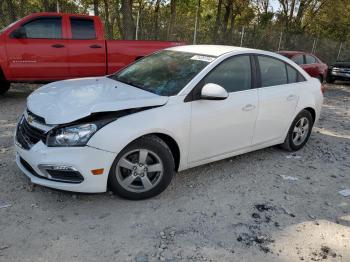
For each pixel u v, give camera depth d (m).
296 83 5.55
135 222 3.54
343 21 29.39
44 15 7.95
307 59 13.55
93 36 8.33
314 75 13.68
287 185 4.64
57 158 3.43
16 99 8.36
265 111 4.94
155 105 3.82
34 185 4.07
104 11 21.48
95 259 3.00
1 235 3.21
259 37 22.78
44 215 3.54
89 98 3.81
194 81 4.14
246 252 3.23
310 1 27.81
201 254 3.15
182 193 4.18
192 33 18.00
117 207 3.77
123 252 3.10
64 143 3.43
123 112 3.64
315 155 5.86
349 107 11.03
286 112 5.32
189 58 4.66
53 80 8.18
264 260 3.15
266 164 5.25
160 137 3.97
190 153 4.20
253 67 4.86
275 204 4.12
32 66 7.84
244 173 4.87
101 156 3.49
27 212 3.57
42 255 3.00
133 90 4.14
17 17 16.66
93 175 3.51
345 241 3.53
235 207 3.97
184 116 3.97
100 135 3.46
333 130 7.68
